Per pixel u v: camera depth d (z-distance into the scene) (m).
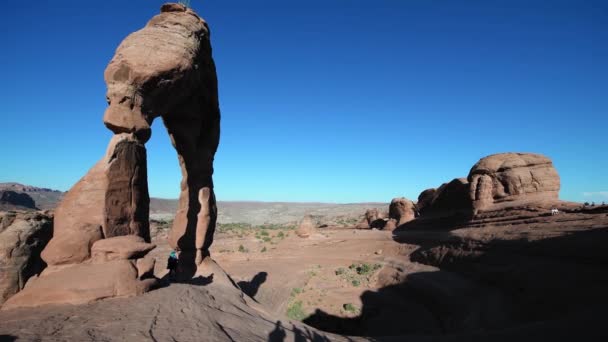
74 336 7.33
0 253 11.73
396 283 29.50
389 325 23.19
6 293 11.48
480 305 19.75
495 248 25.00
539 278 18.55
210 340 8.52
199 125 19.84
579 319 12.00
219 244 44.19
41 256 11.90
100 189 12.42
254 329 11.24
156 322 8.91
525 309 17.28
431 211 48.97
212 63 18.52
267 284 28.62
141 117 13.57
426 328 21.05
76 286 10.47
